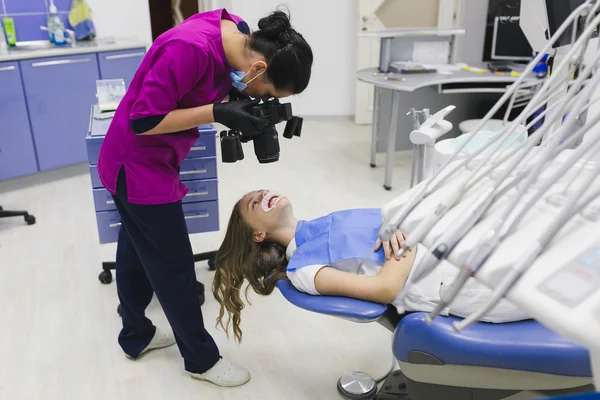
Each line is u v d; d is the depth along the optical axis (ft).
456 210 2.70
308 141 15.34
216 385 6.18
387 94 12.49
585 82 2.60
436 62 12.42
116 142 5.22
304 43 4.72
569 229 2.36
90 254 9.14
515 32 11.64
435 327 4.24
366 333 7.06
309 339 6.95
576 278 2.08
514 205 2.38
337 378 6.26
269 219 5.54
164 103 4.66
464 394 4.53
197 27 4.78
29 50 11.96
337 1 16.33
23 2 12.80
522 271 2.15
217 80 4.99
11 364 6.52
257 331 7.11
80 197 11.68
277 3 16.47
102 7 13.97
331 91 17.28
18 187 12.25
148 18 14.82
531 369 4.09
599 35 3.30
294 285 5.02
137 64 13.21
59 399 5.98
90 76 12.41
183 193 5.64
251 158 13.75
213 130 7.00
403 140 13.08
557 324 1.95
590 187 2.64
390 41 11.84
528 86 8.95
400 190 11.72
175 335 6.10
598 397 2.57
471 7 15.72
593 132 2.45
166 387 6.17
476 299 4.42
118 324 7.30
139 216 5.35
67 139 12.43
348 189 11.82
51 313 7.52
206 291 7.99
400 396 5.65
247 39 4.77
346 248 5.01
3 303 7.75
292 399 5.96
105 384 6.22
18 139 11.68
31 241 9.64
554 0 5.27
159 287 5.70
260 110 4.72
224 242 5.85
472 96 13.05
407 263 4.69
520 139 3.19
